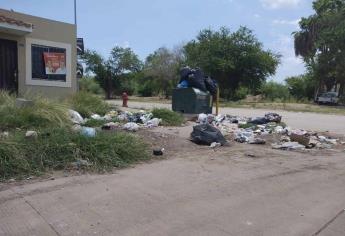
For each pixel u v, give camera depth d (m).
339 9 51.62
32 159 6.97
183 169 7.33
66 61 16.28
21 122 9.13
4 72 14.45
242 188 6.30
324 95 49.44
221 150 9.21
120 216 5.06
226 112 25.39
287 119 20.39
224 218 5.09
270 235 4.65
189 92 15.27
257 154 8.89
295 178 6.98
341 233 4.77
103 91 62.16
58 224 4.79
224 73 49.78
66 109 10.58
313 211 5.43
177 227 4.79
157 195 5.85
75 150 7.38
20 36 14.83
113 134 8.35
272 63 50.38
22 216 5.00
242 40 49.28
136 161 7.79
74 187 6.10
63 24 16.17
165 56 62.84
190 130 11.55
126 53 62.91
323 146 10.35
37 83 15.38
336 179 7.02
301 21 57.66
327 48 52.03
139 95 68.50
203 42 50.88
